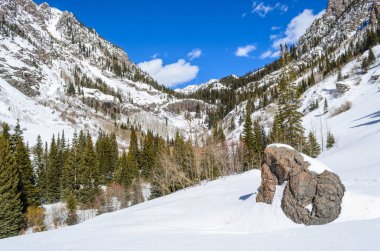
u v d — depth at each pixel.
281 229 15.45
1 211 41.34
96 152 86.38
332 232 12.48
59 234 19.67
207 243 13.31
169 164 56.84
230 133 147.25
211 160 61.03
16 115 121.94
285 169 17.53
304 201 16.12
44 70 194.12
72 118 148.62
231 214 19.66
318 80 170.00
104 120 176.25
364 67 136.25
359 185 19.12
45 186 66.50
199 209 23.73
